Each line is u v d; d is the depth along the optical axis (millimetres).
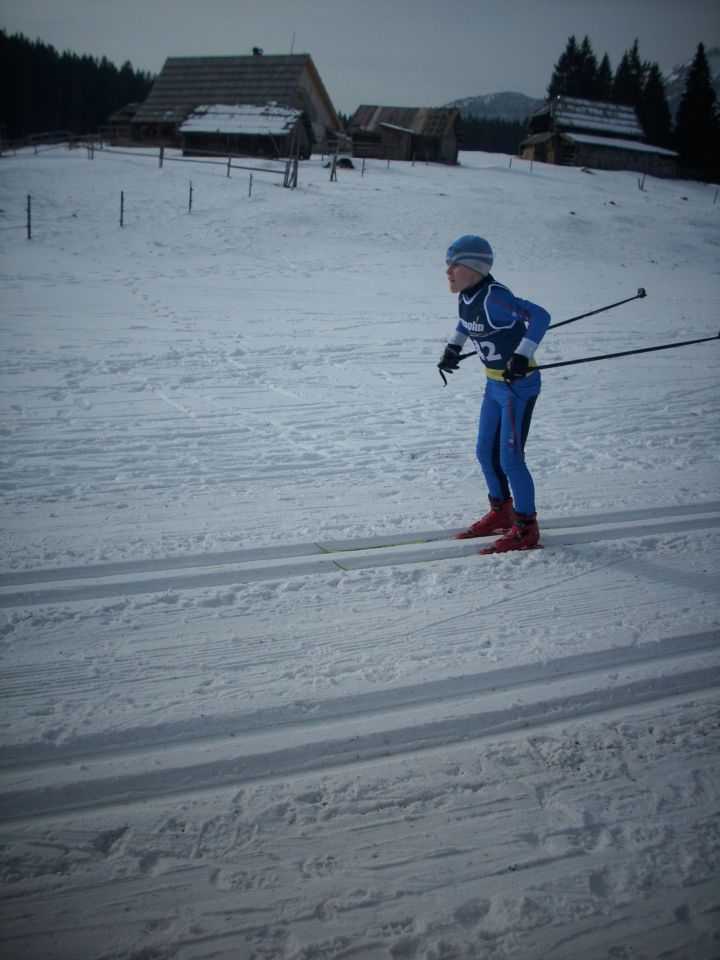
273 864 1929
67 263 14359
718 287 18219
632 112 47969
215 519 4098
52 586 3285
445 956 1693
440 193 26516
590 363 8859
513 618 3203
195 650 2869
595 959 1696
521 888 1881
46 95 76500
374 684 2676
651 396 7477
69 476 4645
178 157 30172
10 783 2164
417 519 4230
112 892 1832
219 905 1807
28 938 1700
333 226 20281
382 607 3260
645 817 2123
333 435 5754
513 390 3750
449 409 6645
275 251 17734
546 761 2350
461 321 4008
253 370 7672
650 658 2965
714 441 6055
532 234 22672
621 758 2375
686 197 36906
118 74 84750
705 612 3312
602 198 30969
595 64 74812
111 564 3512
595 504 4582
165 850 1963
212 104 33438
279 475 4852
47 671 2697
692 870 1945
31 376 6879
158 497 4379
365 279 15391
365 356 8594
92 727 2402
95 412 5992
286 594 3340
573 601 3377
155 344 8508
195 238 18094
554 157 45625
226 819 2074
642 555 3900
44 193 20469
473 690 2695
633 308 13617
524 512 3877
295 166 23938
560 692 2691
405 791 2201
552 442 5898
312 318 10859
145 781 2209
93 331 8945
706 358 9406
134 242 17172
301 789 2199
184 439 5480
